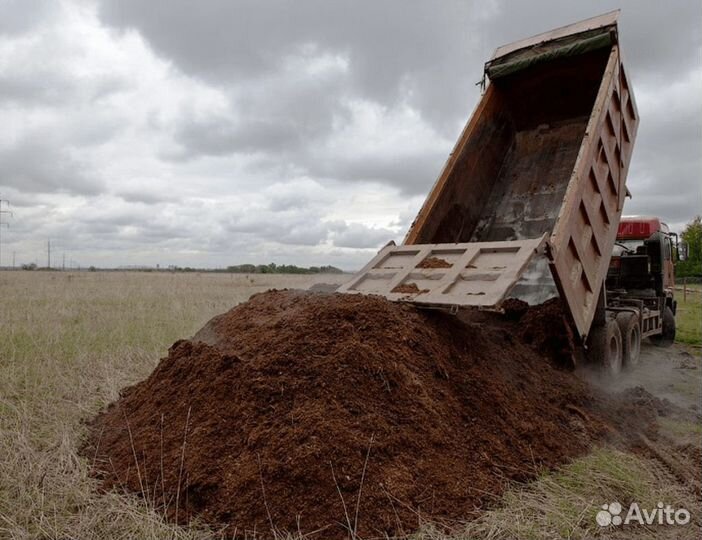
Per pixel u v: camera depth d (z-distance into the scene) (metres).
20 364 7.78
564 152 8.47
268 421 3.99
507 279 4.98
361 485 3.54
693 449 5.23
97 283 30.27
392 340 4.68
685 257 12.80
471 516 3.54
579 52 7.66
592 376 7.43
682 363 10.16
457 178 7.77
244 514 3.43
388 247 6.64
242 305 6.46
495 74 8.43
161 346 9.43
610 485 4.20
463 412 4.48
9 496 3.92
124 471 4.16
